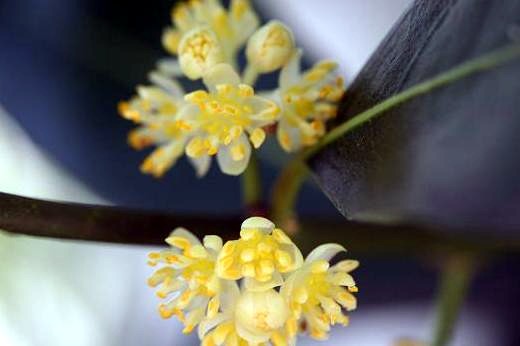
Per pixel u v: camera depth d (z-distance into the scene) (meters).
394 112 0.13
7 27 0.21
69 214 0.14
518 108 0.11
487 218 0.11
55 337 0.21
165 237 0.15
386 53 0.14
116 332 0.22
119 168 0.21
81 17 0.20
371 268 0.22
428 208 0.11
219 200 0.21
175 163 0.21
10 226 0.14
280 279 0.13
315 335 0.14
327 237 0.17
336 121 0.14
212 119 0.14
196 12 0.16
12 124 0.21
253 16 0.16
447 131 0.12
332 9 0.20
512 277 0.21
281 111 0.14
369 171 0.13
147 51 0.21
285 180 0.16
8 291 0.21
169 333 0.22
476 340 0.21
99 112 0.21
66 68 0.21
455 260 0.18
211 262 0.14
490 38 0.12
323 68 0.15
